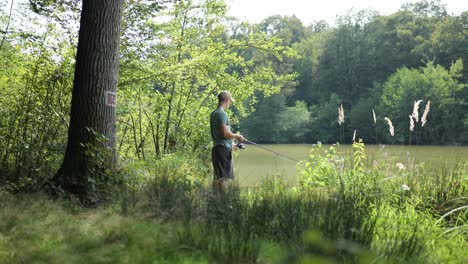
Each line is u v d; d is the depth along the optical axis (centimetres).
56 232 367
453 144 5638
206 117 1448
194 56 1381
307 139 7044
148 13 1101
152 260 322
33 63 905
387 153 723
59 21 1017
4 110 786
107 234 358
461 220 518
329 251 309
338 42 8125
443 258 367
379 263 319
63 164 655
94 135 658
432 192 594
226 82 1480
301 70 8456
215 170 671
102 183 601
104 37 668
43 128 776
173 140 1412
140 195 476
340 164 732
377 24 8181
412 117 663
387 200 547
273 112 6894
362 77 7906
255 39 1484
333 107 7056
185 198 452
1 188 607
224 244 337
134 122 1412
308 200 420
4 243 347
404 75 6312
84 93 662
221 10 1398
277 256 319
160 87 1433
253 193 454
